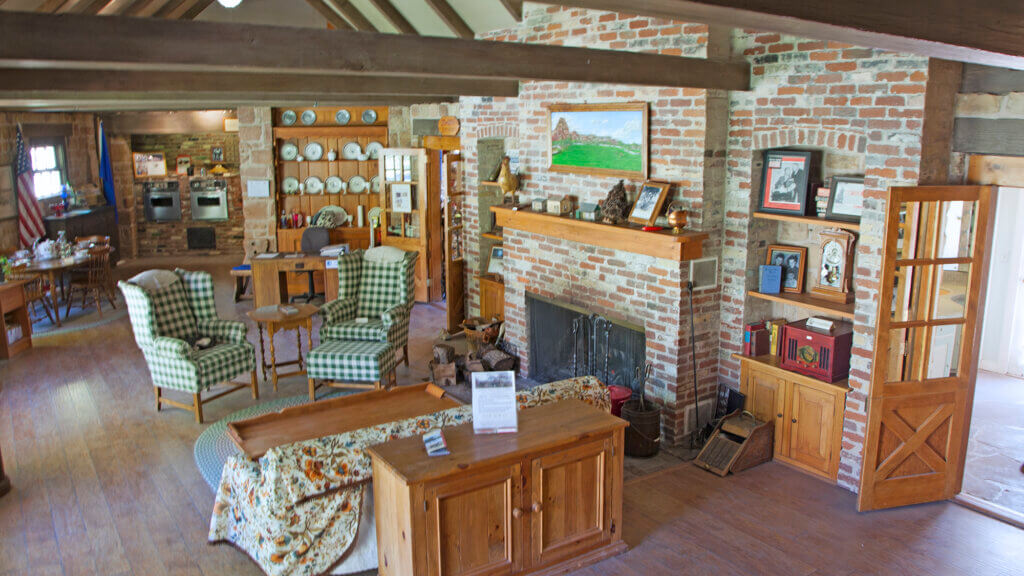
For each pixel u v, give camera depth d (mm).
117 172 13867
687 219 5906
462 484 4000
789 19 1995
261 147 11273
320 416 5180
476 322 8539
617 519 4652
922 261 4824
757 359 5953
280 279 10453
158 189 14227
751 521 5008
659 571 4465
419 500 3863
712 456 5797
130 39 3225
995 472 5793
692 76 5312
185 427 6570
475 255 9031
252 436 4824
